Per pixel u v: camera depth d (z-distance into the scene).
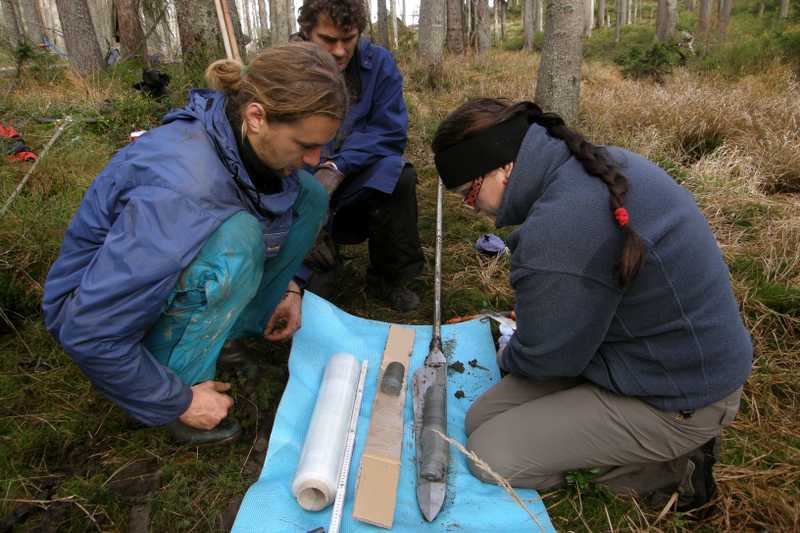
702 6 18.41
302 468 1.72
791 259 3.18
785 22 15.96
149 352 1.70
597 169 1.49
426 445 1.87
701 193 4.20
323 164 2.70
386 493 1.74
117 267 1.48
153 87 5.95
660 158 4.80
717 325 1.55
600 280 1.49
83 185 3.56
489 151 1.63
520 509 1.78
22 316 2.66
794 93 6.72
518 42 25.30
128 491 1.87
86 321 1.48
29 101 5.80
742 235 3.59
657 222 1.49
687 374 1.61
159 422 1.73
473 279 3.26
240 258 1.68
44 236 2.90
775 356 2.55
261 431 2.13
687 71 10.76
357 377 2.18
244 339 2.56
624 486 1.88
